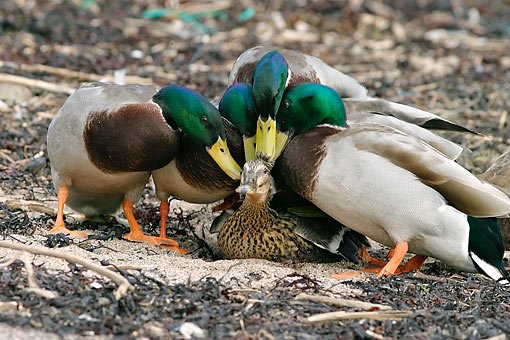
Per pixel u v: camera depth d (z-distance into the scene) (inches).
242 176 393.4
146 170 414.9
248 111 419.5
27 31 811.4
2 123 589.9
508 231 458.6
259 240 405.4
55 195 495.2
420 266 419.8
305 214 412.2
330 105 407.5
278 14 922.1
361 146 383.9
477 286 377.7
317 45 865.5
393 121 447.8
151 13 900.0
